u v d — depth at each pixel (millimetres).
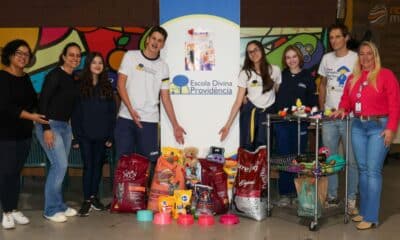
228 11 4324
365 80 3783
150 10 5754
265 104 4414
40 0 5738
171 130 4430
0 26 5750
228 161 4402
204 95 4398
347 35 4285
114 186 4375
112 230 3854
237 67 4375
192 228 3896
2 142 3783
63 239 3646
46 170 5059
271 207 4332
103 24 5762
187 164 4367
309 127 4887
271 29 5723
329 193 4371
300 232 3797
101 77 4281
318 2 5766
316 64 5707
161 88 4367
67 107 4023
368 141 3840
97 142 4328
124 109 4359
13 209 3977
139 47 5762
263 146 4168
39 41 5691
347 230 3855
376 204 3879
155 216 4055
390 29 7172
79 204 4758
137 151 4418
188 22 4355
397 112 3693
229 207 4371
